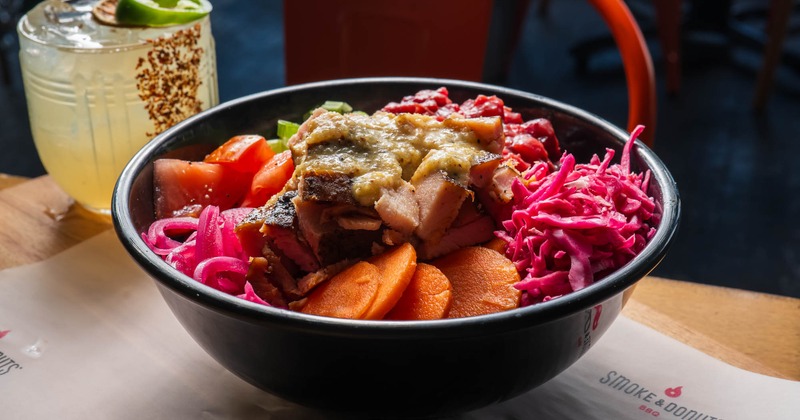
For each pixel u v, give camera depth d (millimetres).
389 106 516
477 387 407
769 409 450
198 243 459
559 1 1684
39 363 467
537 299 439
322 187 438
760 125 1273
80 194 564
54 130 550
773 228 1055
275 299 445
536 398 454
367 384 403
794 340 491
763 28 1576
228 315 392
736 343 490
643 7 1627
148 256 411
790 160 1191
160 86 553
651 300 513
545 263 440
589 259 442
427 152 461
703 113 1300
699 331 494
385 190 442
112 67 538
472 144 464
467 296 437
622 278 403
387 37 726
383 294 422
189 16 557
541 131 507
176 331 486
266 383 418
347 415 422
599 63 1420
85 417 444
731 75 1416
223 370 466
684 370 467
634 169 477
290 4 725
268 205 462
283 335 392
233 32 1473
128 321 491
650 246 417
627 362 471
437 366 397
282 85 1301
